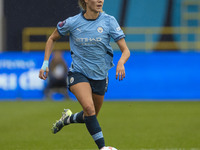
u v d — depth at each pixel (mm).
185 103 50469
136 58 54875
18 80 55188
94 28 18344
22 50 69750
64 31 18859
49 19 68375
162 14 75625
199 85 54656
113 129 31203
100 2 18016
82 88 18188
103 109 44750
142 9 75562
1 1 68125
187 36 74812
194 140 26109
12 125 33562
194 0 75500
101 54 18703
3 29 67875
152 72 54688
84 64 18672
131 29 74188
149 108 45438
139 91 54750
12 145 24859
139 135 28297
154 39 74562
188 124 33531
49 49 19406
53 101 53188
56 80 55031
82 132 29969
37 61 55031
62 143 25594
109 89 54781
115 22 18578
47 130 30953
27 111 42812
